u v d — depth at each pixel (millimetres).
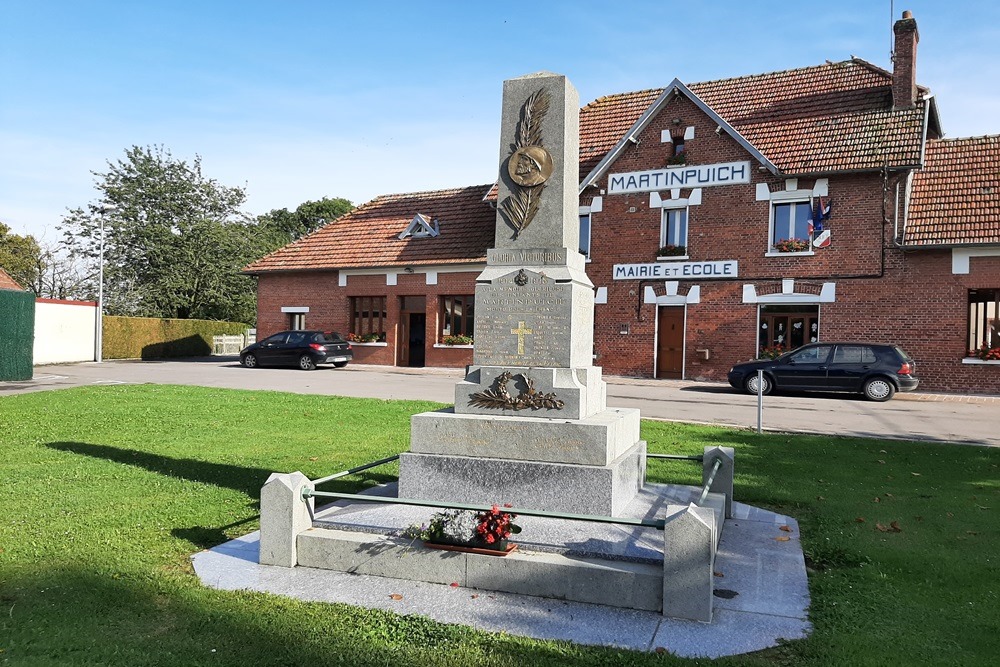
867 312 21438
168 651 4160
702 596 4746
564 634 4520
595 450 5965
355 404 15484
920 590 5320
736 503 7898
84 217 43625
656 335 24266
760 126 23859
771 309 22844
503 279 6762
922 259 20844
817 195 22016
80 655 4074
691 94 23531
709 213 23500
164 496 7770
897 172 21000
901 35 21984
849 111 22969
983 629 4629
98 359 31531
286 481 5719
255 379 22766
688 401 17781
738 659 4188
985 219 20391
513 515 5535
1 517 6840
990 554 6133
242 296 44812
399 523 5879
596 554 5254
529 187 6984
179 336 37750
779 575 5633
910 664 4129
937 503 7840
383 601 5008
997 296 20578
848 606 5004
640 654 4223
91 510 7148
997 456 10578
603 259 25047
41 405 14602
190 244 43531
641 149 24609
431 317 28219
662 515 6113
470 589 5266
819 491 8391
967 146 22781
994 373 20125
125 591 5059
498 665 4082
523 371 6527
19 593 4980
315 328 30547
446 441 6379
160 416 13375
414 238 29406
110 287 44281
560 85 7016
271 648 4230
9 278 28766
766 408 16609
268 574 5523
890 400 18719
